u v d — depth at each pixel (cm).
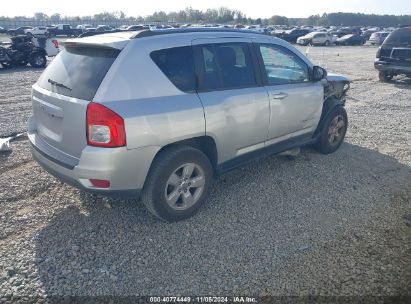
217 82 368
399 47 1199
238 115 381
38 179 446
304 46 3791
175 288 277
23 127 671
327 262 308
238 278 288
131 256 310
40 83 364
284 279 288
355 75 1463
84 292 270
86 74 313
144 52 318
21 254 308
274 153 458
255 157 430
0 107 839
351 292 276
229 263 304
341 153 558
